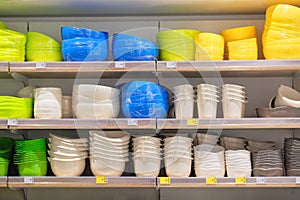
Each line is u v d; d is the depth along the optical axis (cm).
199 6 267
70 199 277
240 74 272
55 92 244
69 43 244
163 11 278
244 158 238
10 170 261
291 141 241
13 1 255
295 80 277
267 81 282
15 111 241
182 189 275
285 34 242
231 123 238
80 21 288
